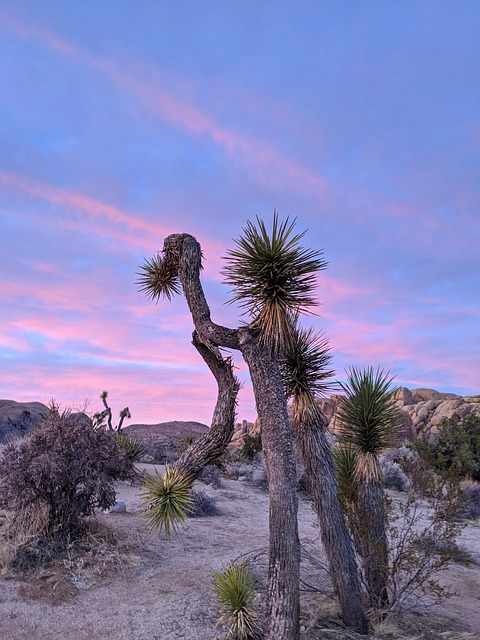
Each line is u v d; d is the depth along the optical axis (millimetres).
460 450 25719
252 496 21141
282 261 8070
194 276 9461
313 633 8406
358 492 10156
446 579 12742
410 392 44781
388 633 8914
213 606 8914
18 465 10773
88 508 11547
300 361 9469
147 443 25922
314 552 12914
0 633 7867
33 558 9953
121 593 9336
